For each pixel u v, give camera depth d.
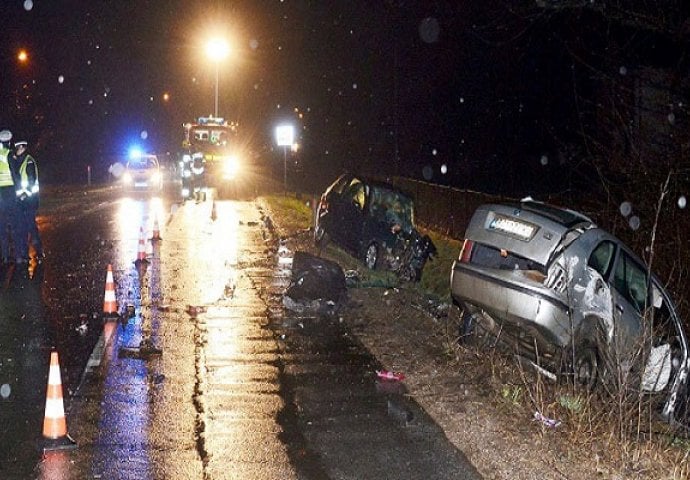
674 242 13.60
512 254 9.99
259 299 14.45
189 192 42.00
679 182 14.44
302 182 45.44
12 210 17.84
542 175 29.08
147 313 13.16
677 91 16.75
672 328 10.59
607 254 10.25
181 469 7.15
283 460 7.43
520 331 10.20
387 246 17.89
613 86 17.75
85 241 21.56
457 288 10.43
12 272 16.69
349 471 7.23
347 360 10.73
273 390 9.43
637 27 14.46
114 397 9.02
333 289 13.84
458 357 10.74
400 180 27.75
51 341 11.34
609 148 17.62
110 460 7.29
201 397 9.11
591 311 9.82
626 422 8.02
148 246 20.81
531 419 8.47
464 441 7.96
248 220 27.73
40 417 8.34
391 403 9.02
